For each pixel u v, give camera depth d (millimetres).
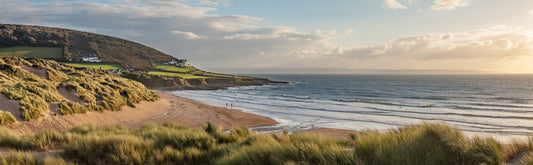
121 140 6871
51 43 182625
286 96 75312
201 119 31719
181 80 131750
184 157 6406
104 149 6445
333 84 151125
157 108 37562
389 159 4102
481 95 74750
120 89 37375
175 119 30828
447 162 4180
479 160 4363
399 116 36562
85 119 24500
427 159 4074
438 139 5141
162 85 119062
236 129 14773
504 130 25297
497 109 44375
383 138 5414
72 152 6445
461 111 41969
